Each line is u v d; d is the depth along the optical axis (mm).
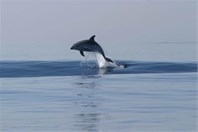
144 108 38156
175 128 31641
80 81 53250
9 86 50188
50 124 33062
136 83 51719
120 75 58062
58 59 77375
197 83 51844
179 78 55688
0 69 62219
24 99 42500
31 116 35469
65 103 40375
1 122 33750
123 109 37781
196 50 99375
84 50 62281
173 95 44281
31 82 52844
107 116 35188
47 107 38812
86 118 34719
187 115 35531
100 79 54844
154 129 31391
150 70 61969
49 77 56844
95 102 40844
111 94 44781
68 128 31859
